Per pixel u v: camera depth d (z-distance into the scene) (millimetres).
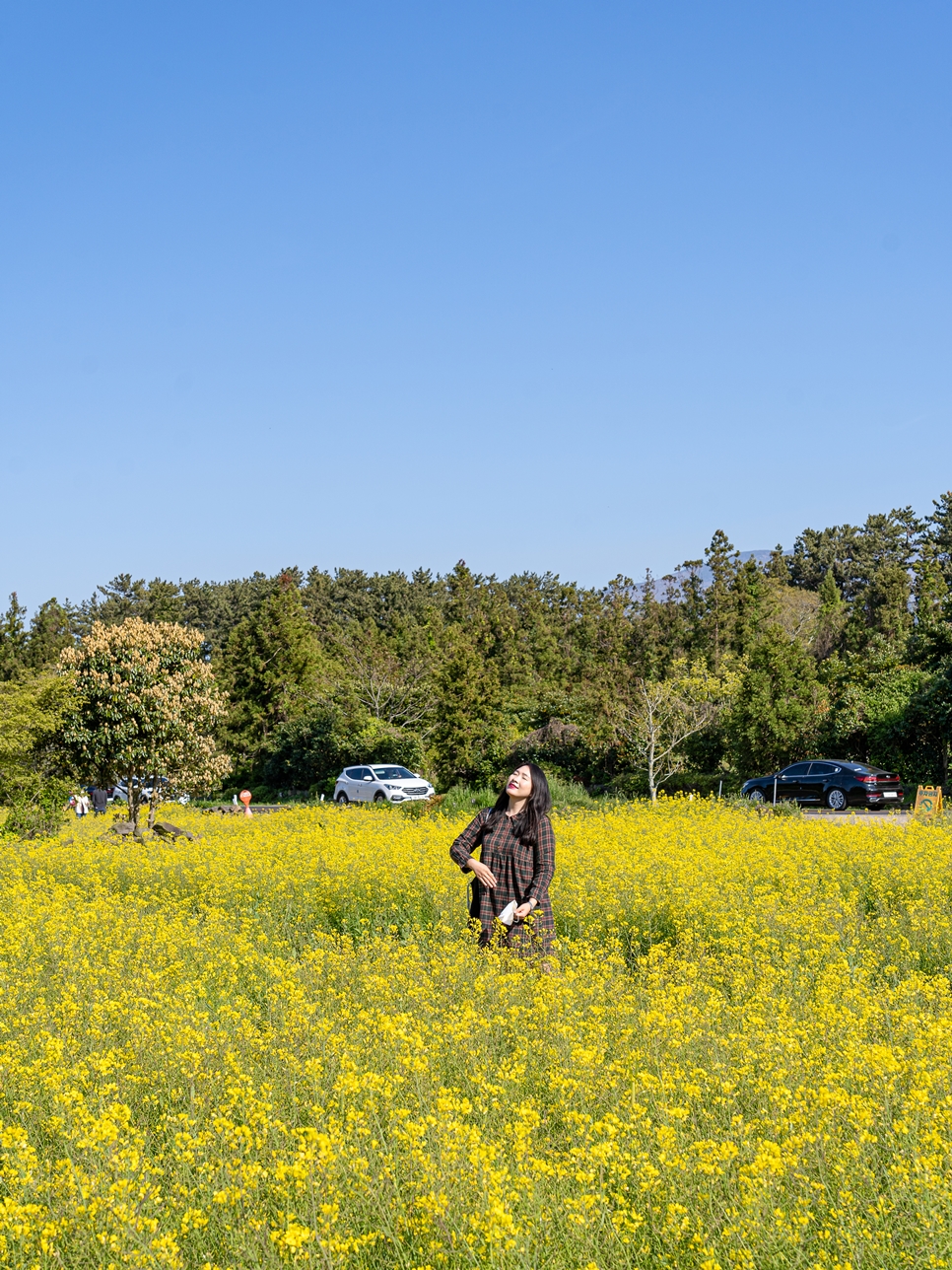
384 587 90812
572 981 5695
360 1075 4180
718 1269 2764
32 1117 4078
